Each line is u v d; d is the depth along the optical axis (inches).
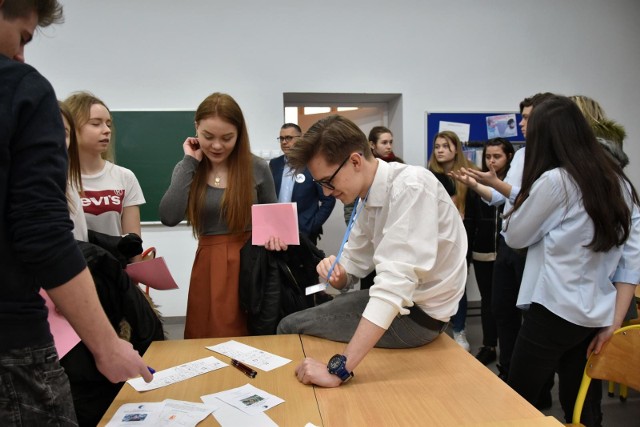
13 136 26.4
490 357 119.3
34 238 26.7
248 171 71.3
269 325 69.4
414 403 41.2
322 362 50.6
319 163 48.5
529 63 161.6
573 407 60.8
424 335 53.5
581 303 53.4
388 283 45.1
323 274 60.3
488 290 121.5
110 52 145.8
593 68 164.4
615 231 52.2
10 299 27.4
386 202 49.9
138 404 42.1
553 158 56.0
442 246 50.8
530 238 58.1
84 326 30.1
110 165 80.3
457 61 158.7
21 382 27.5
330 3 151.9
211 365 51.1
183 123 148.9
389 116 172.4
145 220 150.5
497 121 160.9
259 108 152.0
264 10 149.7
